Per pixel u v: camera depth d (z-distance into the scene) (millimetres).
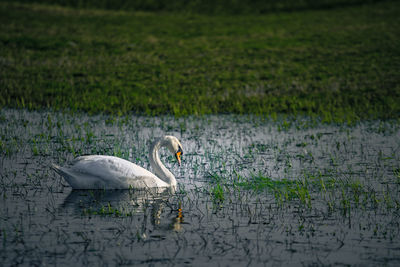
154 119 20859
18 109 22016
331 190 11078
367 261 7391
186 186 11609
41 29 44031
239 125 19812
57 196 10531
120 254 7559
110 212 9492
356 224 8883
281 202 10156
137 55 37188
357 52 38406
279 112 23234
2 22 45469
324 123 20422
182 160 14008
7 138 16109
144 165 13461
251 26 51531
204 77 31250
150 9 62281
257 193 10867
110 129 18312
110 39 42469
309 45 41500
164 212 9562
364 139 17031
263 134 17953
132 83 28750
